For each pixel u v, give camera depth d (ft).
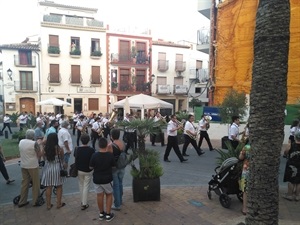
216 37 57.47
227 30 54.65
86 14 104.94
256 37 11.16
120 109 70.90
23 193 17.90
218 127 51.49
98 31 103.81
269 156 10.82
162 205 17.88
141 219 15.74
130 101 51.70
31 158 17.71
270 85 10.73
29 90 95.50
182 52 120.57
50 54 97.09
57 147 17.25
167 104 55.57
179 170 27.53
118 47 107.86
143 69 113.39
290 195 18.81
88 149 17.25
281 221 14.89
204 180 23.95
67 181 23.98
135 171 19.01
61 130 24.67
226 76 54.90
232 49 53.57
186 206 17.69
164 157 31.81
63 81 99.86
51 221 15.65
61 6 100.73
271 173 10.87
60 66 99.19
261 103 10.88
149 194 18.47
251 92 11.40
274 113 10.74
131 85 110.42
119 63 107.76
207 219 15.64
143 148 21.06
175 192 20.52
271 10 10.68
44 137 26.61
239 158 16.48
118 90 107.96
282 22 10.64
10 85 93.66
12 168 29.45
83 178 17.46
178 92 117.50
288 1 10.85
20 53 94.63
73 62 100.89
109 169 15.58
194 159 32.96
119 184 17.25
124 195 19.98
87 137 17.40
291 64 43.96
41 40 96.27
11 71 93.25
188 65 122.21
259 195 11.02
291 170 18.44
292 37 43.68
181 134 45.19
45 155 17.13
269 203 10.93
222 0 56.54
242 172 16.39
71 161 32.09
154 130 21.40
